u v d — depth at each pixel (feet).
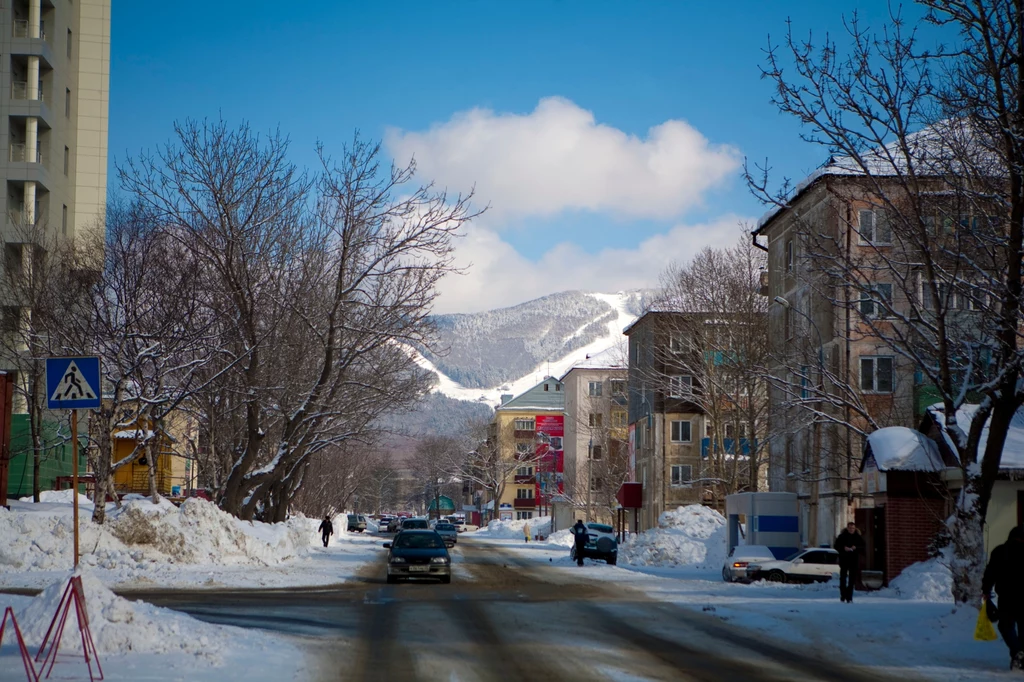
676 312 180.86
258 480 127.95
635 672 43.50
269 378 134.41
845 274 66.80
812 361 106.22
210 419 146.61
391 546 103.04
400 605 73.31
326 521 186.39
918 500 95.81
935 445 98.89
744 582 105.70
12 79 197.57
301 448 146.30
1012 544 46.78
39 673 36.88
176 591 79.77
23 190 197.26
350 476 305.12
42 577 86.22
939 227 67.26
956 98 62.44
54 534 98.53
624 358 287.48
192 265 120.16
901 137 62.49
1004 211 63.05
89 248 132.67
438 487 537.24
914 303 65.92
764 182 67.92
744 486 184.34
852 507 138.10
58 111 207.00
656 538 151.64
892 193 81.30
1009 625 46.39
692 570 135.03
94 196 216.95
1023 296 60.80
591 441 331.77
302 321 133.69
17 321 135.23
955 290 64.85
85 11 221.66
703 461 223.71
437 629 58.44
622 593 89.30
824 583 100.63
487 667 44.01
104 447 111.86
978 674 45.06
